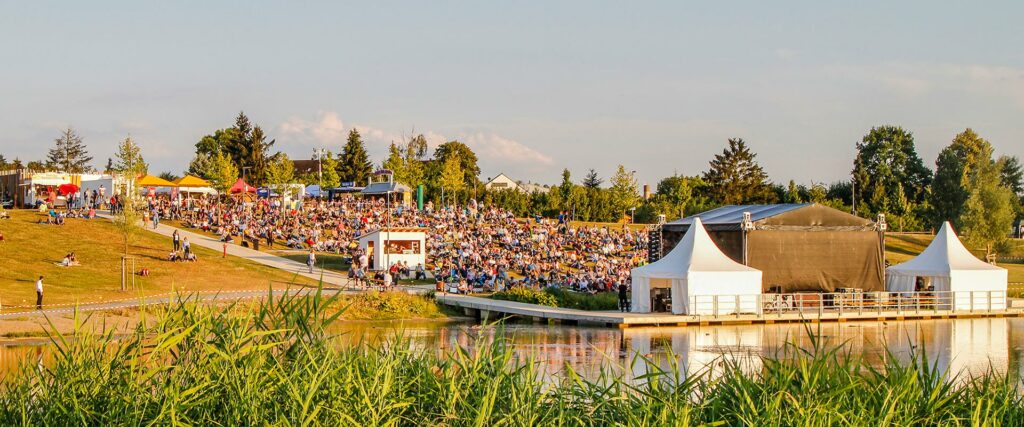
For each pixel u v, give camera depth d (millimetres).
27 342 31766
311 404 10328
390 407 10383
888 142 132500
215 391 10609
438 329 40312
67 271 53688
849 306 46625
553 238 79375
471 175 163625
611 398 11453
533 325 42750
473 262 64375
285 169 90062
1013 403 12219
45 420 10016
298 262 63906
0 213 66688
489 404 10703
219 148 147750
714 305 43344
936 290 49969
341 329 39000
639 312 45469
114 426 9969
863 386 12047
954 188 109688
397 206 89938
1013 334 39625
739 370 12172
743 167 149750
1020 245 99188
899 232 108812
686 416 10648
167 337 11016
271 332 11047
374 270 61438
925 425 11289
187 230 73938
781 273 47875
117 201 72750
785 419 10766
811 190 120500
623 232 86062
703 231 46062
